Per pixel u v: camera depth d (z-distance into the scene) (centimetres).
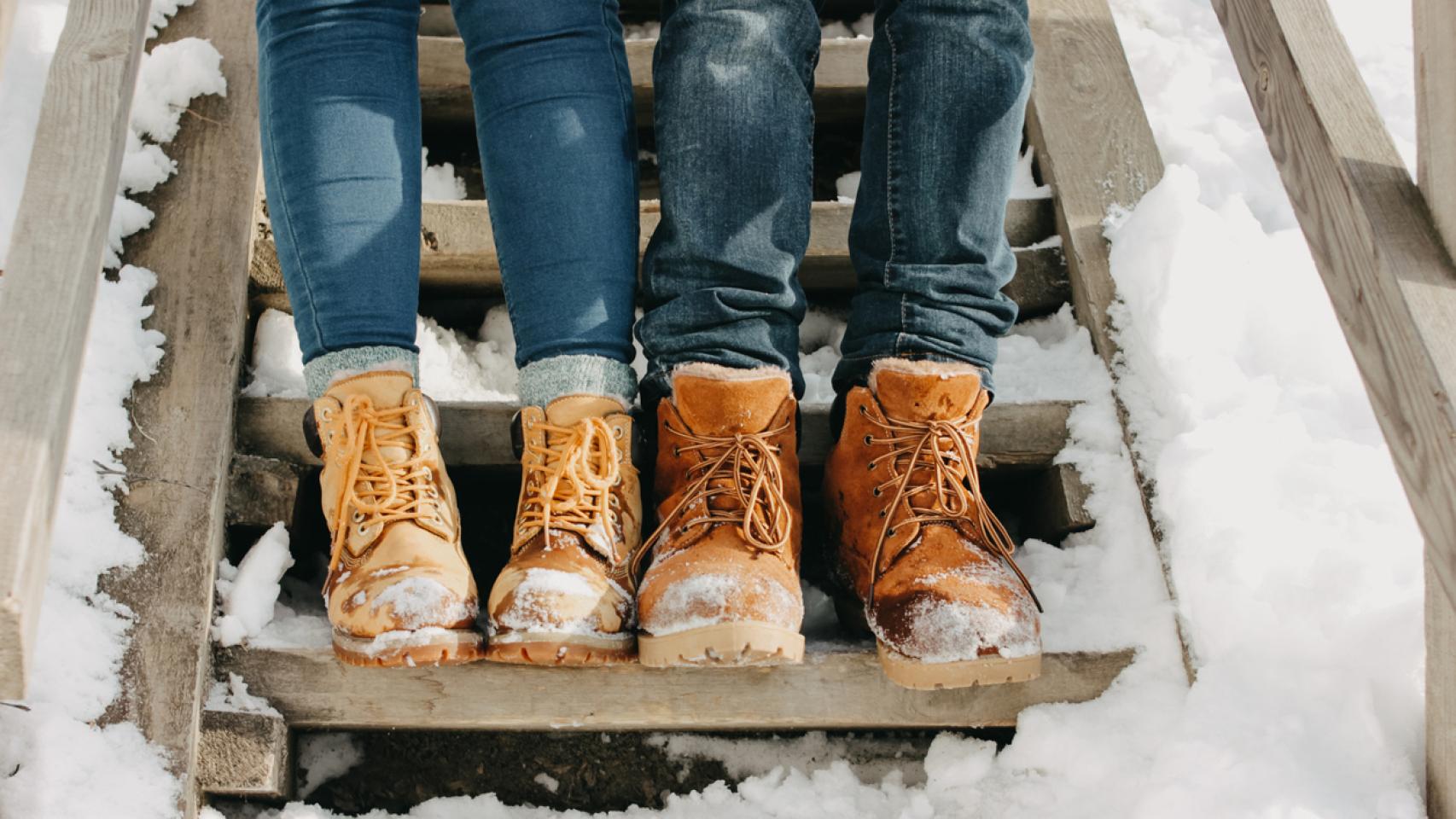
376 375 130
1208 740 125
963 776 138
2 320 106
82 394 140
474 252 169
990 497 168
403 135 132
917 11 129
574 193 128
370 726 137
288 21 130
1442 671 115
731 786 147
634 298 134
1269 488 142
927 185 128
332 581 128
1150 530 146
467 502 167
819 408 158
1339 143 114
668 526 130
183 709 128
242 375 155
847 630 149
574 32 131
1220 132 210
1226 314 159
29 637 96
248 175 161
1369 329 110
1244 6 131
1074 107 186
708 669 137
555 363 129
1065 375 162
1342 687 125
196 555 135
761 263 126
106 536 134
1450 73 106
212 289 152
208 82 168
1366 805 119
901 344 133
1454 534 99
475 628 127
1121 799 129
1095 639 139
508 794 146
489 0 129
